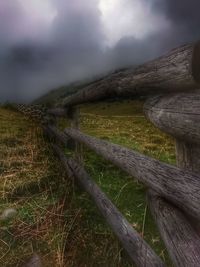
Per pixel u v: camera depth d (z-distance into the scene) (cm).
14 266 262
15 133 903
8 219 344
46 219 329
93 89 277
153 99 170
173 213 143
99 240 289
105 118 1074
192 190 116
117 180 445
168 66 133
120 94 215
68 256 269
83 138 379
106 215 260
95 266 253
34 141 717
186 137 130
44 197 404
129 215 329
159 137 726
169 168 143
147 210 333
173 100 136
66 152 630
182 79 123
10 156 611
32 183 451
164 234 142
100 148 294
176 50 130
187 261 116
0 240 301
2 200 403
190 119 117
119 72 215
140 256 182
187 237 125
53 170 520
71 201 368
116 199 373
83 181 365
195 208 112
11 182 454
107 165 514
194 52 111
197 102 114
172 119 133
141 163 181
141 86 168
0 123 1200
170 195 136
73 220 318
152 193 175
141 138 732
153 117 160
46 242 292
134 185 414
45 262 261
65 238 292
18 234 310
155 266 160
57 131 665
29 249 283
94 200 312
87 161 544
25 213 356
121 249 263
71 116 499
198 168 139
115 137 765
